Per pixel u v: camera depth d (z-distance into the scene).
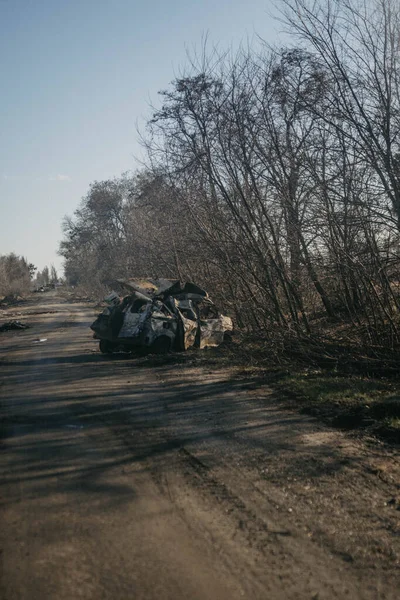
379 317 12.95
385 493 5.26
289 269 15.93
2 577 3.69
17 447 6.77
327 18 12.24
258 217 16.62
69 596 3.45
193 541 4.23
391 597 3.52
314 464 6.05
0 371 13.91
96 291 76.50
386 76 11.87
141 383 11.48
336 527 4.52
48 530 4.41
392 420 7.53
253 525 4.53
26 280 140.38
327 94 12.72
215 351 16.55
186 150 17.95
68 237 69.94
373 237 12.22
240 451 6.54
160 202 21.61
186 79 16.89
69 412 8.71
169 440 7.04
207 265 21.58
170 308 16.72
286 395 9.81
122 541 4.21
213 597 3.46
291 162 14.59
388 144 11.58
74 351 18.20
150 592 3.51
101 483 5.49
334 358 12.23
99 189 59.44
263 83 15.47
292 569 3.84
